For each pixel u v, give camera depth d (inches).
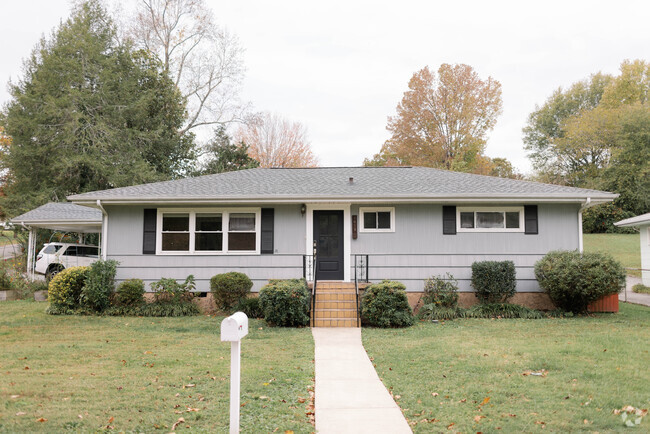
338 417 216.1
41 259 763.4
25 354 333.7
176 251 553.9
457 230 553.9
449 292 514.9
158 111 1193.4
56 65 1050.7
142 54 1189.7
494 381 265.0
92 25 1179.3
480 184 583.8
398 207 557.6
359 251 556.4
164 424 199.6
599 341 369.4
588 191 542.0
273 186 583.8
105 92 1053.8
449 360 316.8
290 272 552.7
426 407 227.0
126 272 552.4
